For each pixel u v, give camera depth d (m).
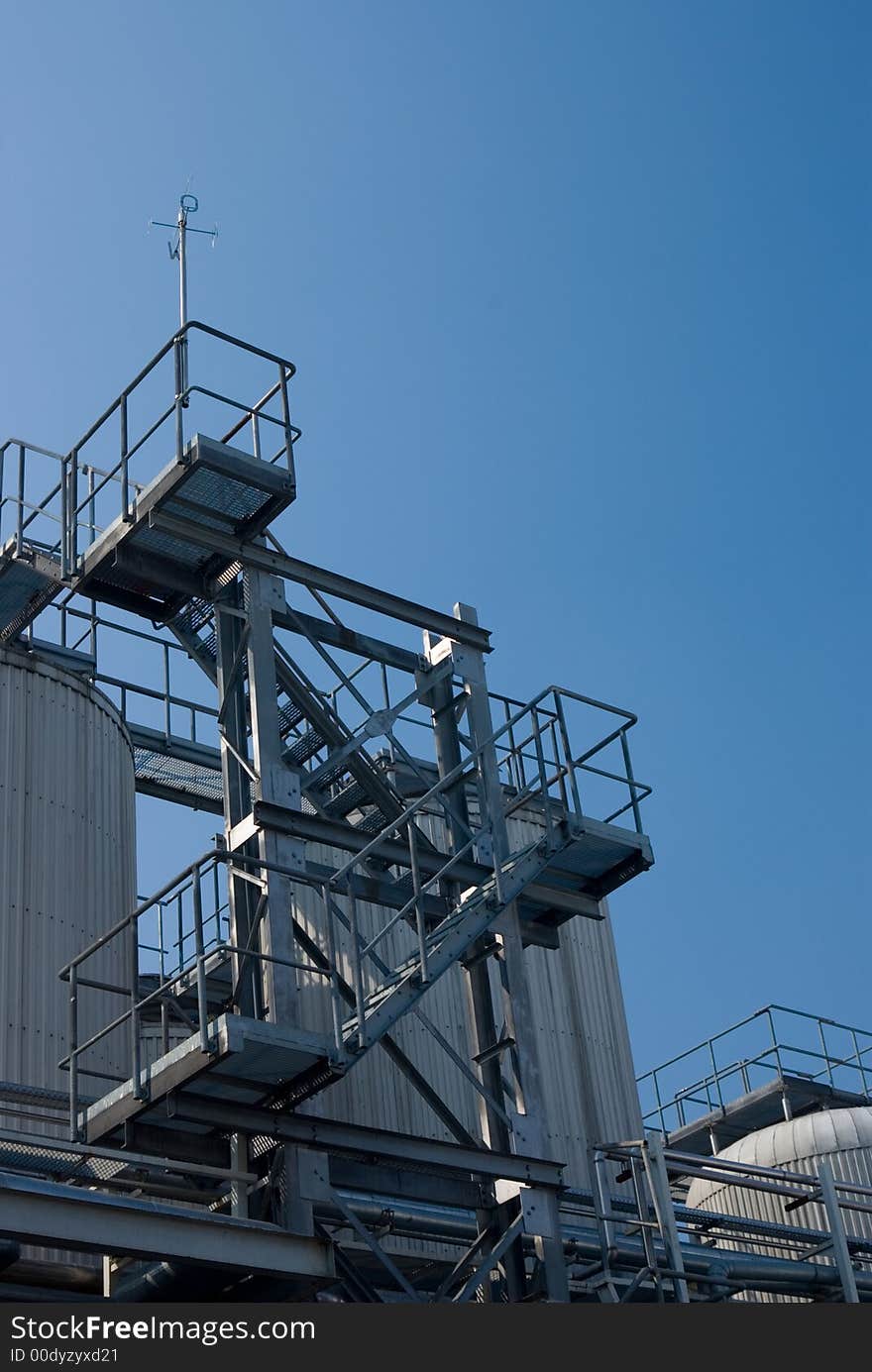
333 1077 19.09
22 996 26.03
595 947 35.56
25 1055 25.59
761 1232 24.97
